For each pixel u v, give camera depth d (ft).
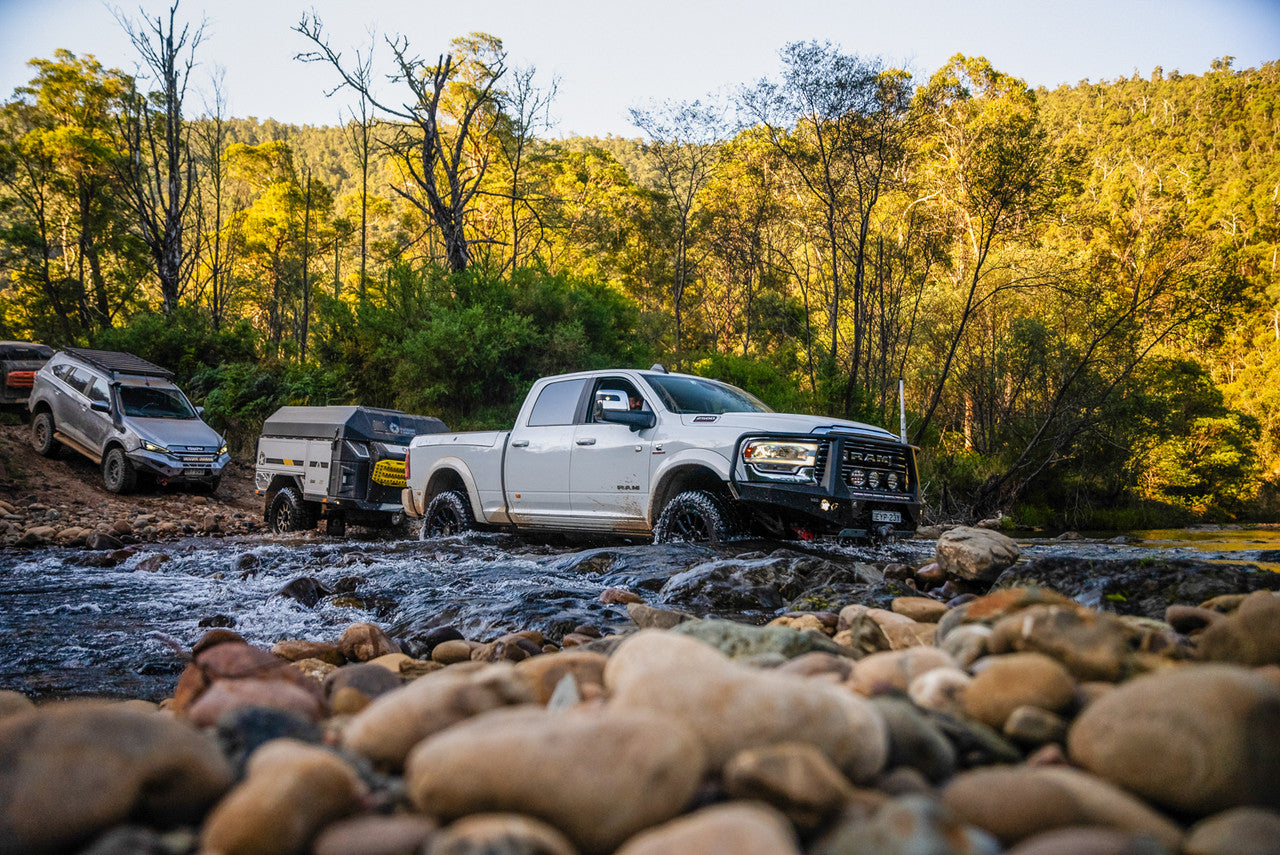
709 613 16.40
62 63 145.48
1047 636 6.70
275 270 209.56
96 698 12.10
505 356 75.00
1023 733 5.50
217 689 6.91
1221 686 4.55
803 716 4.75
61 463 55.16
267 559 25.13
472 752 4.19
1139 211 110.93
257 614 18.38
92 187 146.82
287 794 4.05
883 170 92.79
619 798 3.99
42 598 20.59
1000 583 15.55
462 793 4.12
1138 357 84.79
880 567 21.21
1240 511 131.64
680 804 4.17
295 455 40.70
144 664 14.14
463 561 23.49
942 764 5.08
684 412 24.52
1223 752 4.30
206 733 5.62
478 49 128.16
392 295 83.41
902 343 119.44
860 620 10.79
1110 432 88.53
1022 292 101.30
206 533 41.96
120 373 53.98
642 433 24.50
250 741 5.49
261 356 95.35
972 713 5.97
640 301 200.13
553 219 173.06
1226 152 392.88
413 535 42.11
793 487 21.18
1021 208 82.79
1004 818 4.12
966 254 128.57
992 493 86.63
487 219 183.52
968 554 17.75
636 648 6.13
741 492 21.65
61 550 31.96
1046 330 96.22
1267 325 196.65
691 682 5.11
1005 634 7.10
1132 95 547.49
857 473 21.57
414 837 3.87
